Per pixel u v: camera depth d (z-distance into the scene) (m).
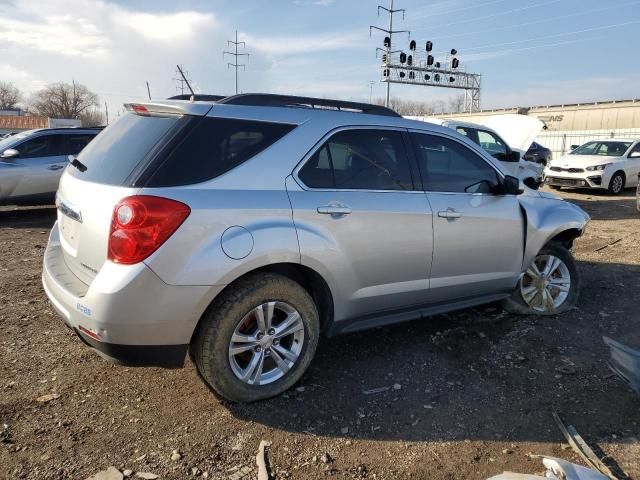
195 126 3.03
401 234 3.64
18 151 9.88
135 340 2.81
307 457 2.78
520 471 2.73
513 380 3.66
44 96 97.25
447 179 4.02
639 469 2.76
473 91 47.12
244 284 3.05
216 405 3.21
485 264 4.22
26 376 3.49
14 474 2.56
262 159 3.16
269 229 3.06
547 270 4.84
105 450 2.77
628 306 5.12
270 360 3.33
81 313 2.83
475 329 4.48
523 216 4.45
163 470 2.64
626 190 16.22
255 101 3.35
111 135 3.41
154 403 3.22
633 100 36.62
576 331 4.50
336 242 3.33
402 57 41.12
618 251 7.51
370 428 3.05
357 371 3.71
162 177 2.86
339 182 3.44
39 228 9.24
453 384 3.58
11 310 4.71
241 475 2.63
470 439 2.99
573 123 37.97
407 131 3.88
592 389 3.56
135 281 2.72
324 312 3.54
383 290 3.66
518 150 11.45
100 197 2.91
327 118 3.49
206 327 3.00
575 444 2.93
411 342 4.20
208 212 2.88
